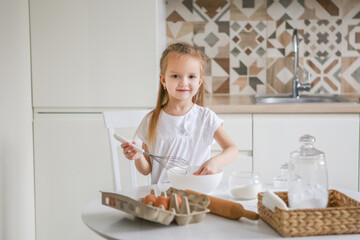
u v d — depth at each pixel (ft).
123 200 3.89
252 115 8.20
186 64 5.33
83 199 8.26
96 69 8.10
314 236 3.53
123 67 8.08
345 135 8.11
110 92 8.13
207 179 4.57
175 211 3.82
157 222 3.86
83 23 8.02
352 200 3.87
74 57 8.08
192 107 5.87
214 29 10.16
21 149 7.45
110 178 8.21
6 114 6.64
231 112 8.16
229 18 10.13
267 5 10.07
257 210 4.23
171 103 5.81
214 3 10.11
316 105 8.07
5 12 6.63
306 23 10.06
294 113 8.16
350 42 10.03
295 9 10.04
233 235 3.56
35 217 8.29
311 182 3.89
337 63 10.11
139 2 7.96
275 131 8.15
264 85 10.23
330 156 8.17
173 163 5.71
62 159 8.19
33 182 8.20
